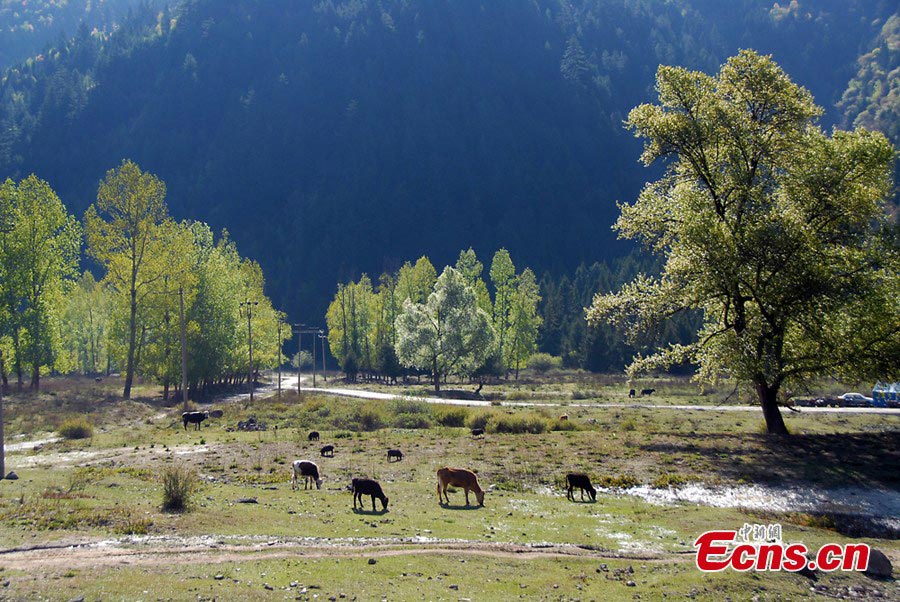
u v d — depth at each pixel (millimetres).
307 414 50812
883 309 28688
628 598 12078
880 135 30484
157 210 59125
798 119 32312
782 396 37344
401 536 15469
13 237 55312
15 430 38250
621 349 111688
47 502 17516
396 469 25922
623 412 50375
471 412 46969
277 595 11117
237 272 80125
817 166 30578
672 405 57844
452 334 77375
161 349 60750
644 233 36062
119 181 57312
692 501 21547
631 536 16688
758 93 32688
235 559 12953
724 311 34125
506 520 17891
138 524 15461
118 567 12180
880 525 18875
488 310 98625
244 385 93438
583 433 36719
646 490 22984
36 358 56312
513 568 13367
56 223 58000
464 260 100750
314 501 19562
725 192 33438
